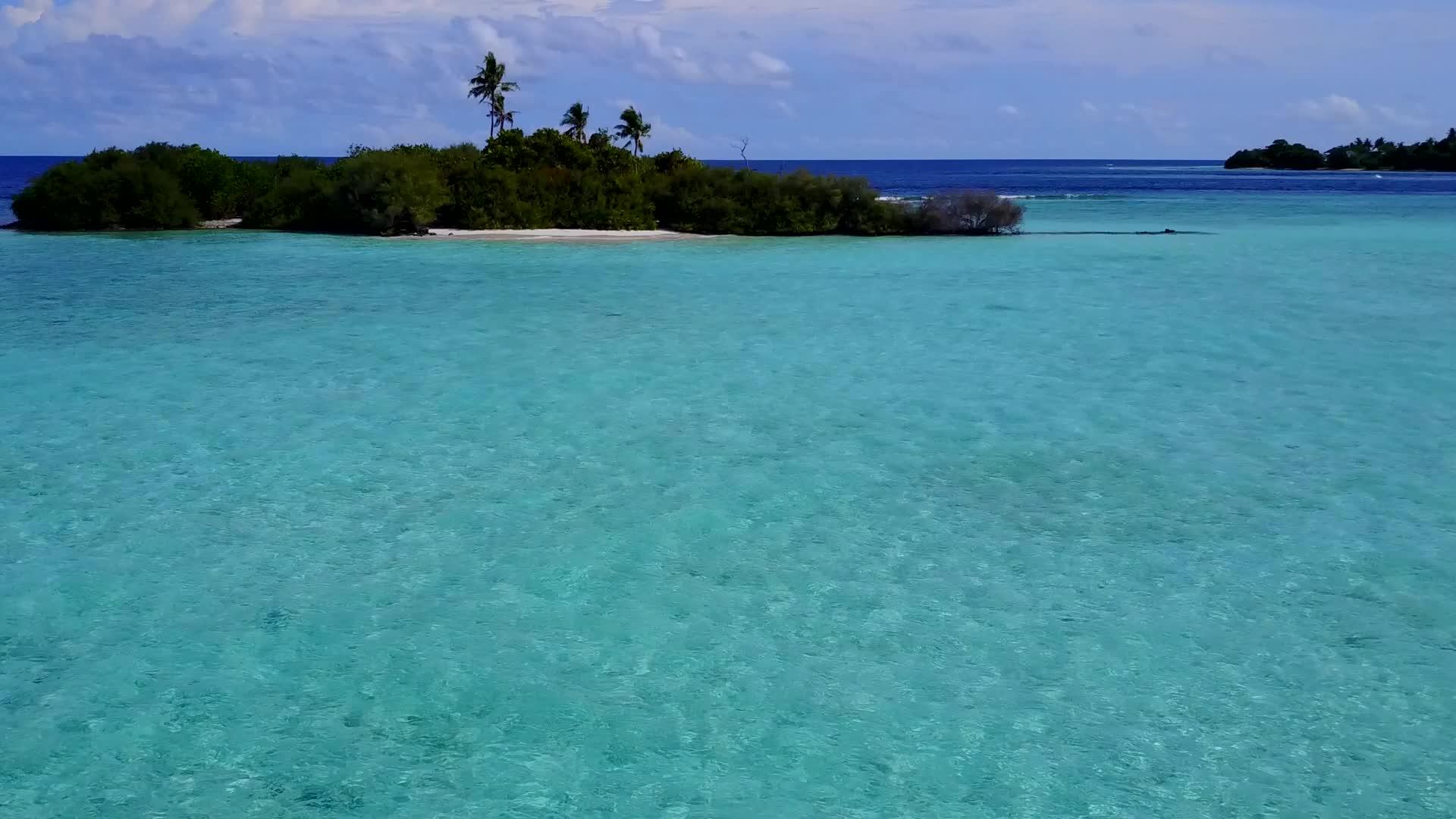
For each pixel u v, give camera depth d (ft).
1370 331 81.10
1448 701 27.25
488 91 249.55
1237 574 35.22
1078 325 83.97
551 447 49.29
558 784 23.48
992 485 44.29
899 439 50.98
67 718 26.03
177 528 38.73
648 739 25.32
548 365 68.23
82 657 29.14
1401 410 56.85
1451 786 23.62
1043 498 42.65
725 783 23.56
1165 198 320.09
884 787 23.47
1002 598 33.32
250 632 30.58
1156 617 31.99
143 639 30.22
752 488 43.62
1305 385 62.85
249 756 24.47
